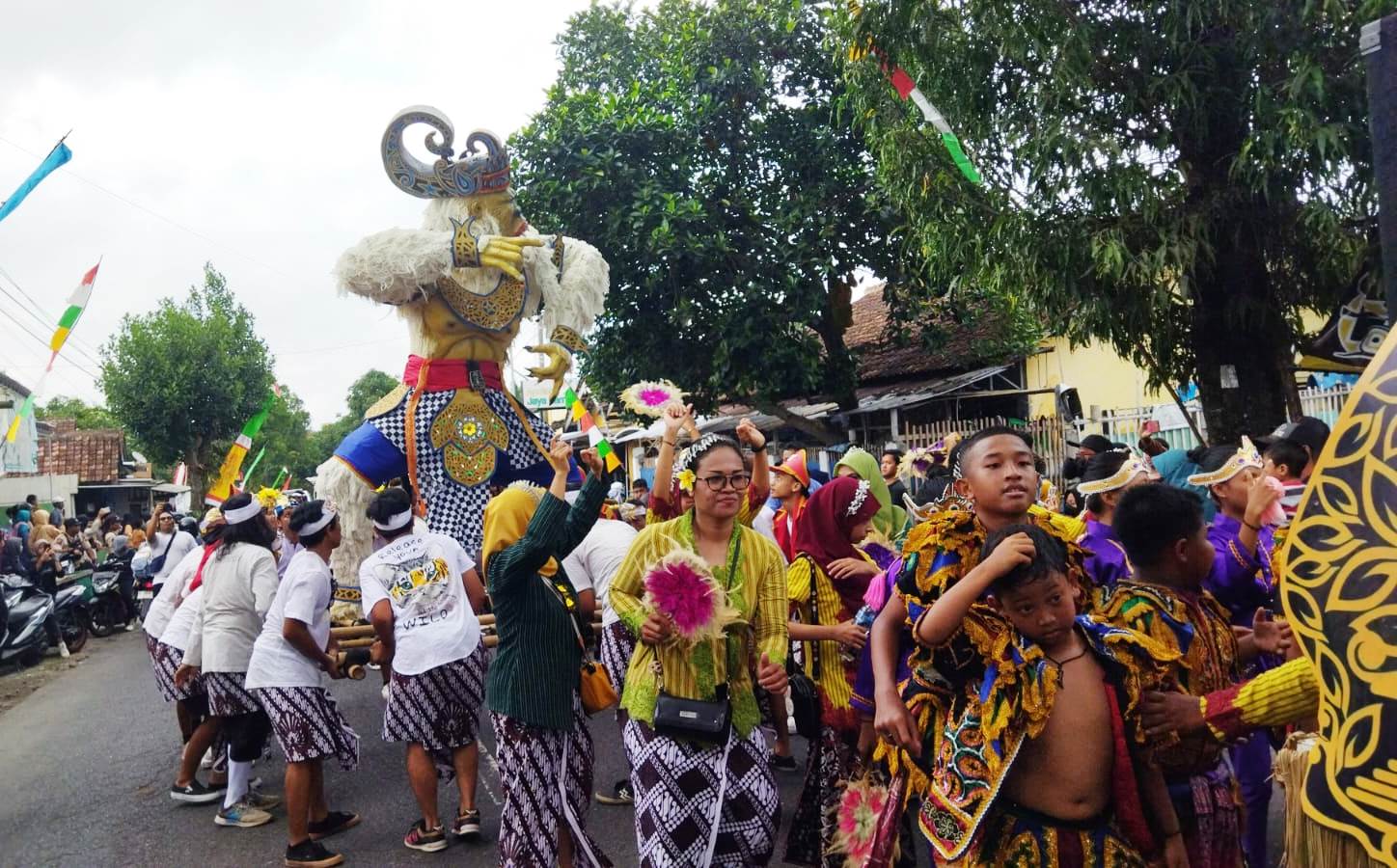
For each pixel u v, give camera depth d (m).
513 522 4.30
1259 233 7.32
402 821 5.61
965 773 2.53
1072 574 2.77
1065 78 7.19
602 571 5.26
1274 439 4.91
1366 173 6.58
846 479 4.55
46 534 16.41
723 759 3.53
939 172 7.88
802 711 4.45
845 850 3.31
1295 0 6.62
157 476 37.09
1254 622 3.10
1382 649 1.97
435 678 5.02
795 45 15.80
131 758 7.39
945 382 17.33
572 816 4.09
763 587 3.77
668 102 16.08
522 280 7.77
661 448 4.73
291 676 5.10
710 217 15.41
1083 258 7.45
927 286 15.50
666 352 16.22
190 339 30.42
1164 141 7.31
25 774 7.13
